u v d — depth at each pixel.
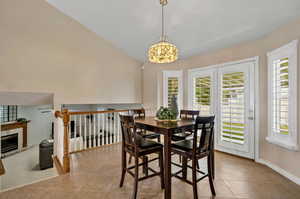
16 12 3.06
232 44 3.25
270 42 2.71
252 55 3.01
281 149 2.51
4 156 4.98
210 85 3.72
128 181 2.31
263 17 2.37
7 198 1.91
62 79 3.58
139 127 2.29
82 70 3.87
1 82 2.92
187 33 3.18
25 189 2.10
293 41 2.24
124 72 4.65
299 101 2.21
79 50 3.82
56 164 3.04
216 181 2.30
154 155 3.46
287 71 2.42
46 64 3.37
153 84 4.70
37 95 3.34
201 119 1.82
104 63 4.25
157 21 3.04
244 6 2.26
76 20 3.72
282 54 2.46
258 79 2.93
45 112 6.36
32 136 5.97
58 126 3.01
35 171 4.01
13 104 3.19
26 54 3.15
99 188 2.13
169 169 1.83
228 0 2.23
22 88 3.11
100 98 4.17
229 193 2.01
